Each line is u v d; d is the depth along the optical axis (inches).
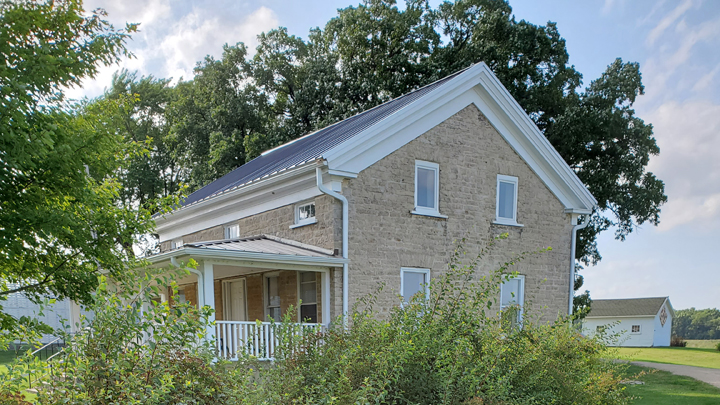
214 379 173.0
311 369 222.2
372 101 1077.8
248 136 1144.8
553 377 259.0
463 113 562.6
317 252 482.9
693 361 1058.7
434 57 1055.0
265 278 581.9
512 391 238.7
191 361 172.7
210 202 657.6
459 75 544.1
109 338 159.5
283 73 1315.2
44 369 155.9
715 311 4005.9
